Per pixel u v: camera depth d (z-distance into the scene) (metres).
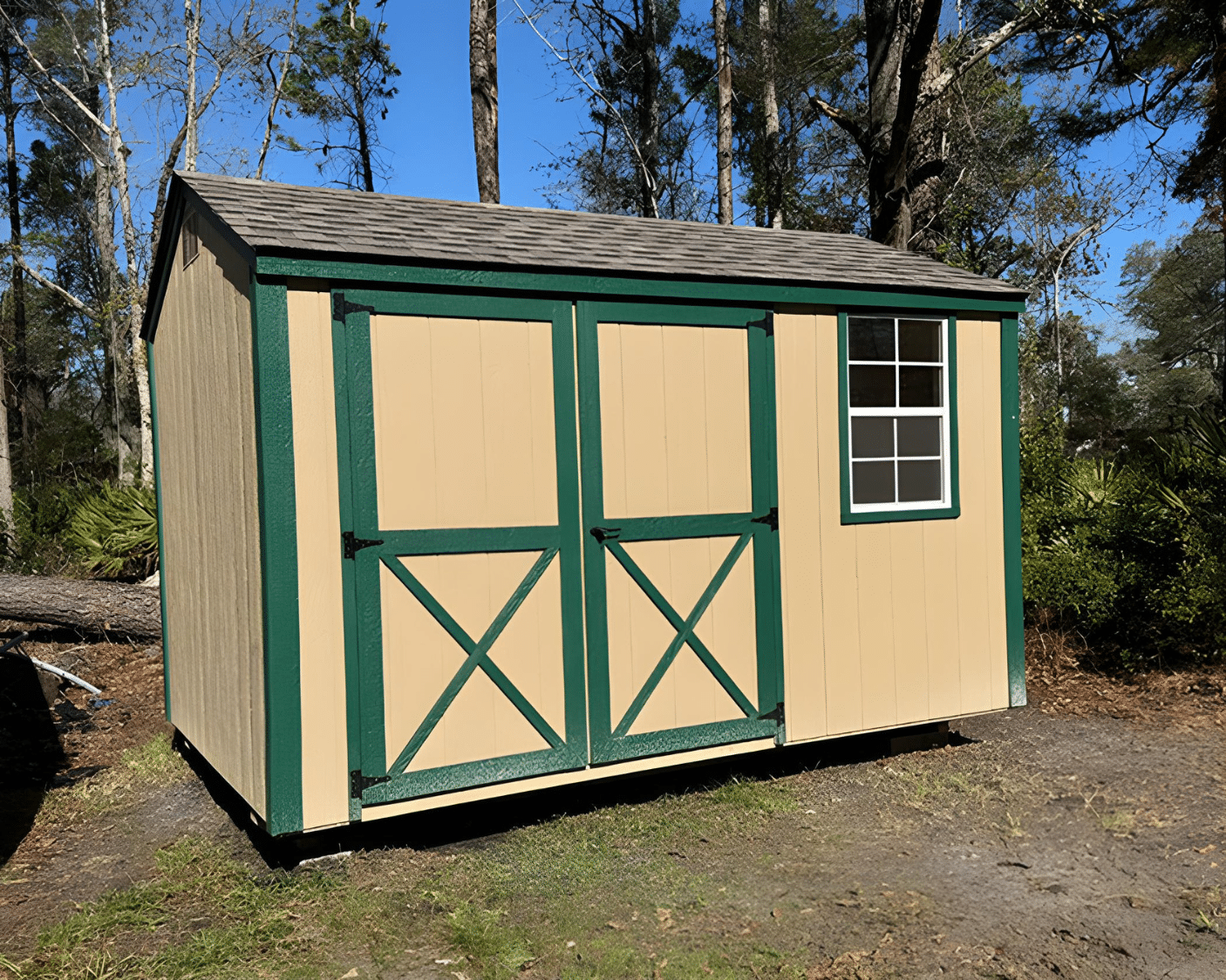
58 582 8.42
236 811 4.92
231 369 4.42
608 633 4.73
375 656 4.16
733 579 5.07
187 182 4.89
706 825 4.61
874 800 4.95
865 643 5.45
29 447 22.97
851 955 3.32
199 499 5.17
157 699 6.98
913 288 5.52
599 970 3.24
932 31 9.34
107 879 4.11
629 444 4.78
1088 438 19.44
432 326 4.31
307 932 3.54
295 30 19.09
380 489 4.19
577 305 4.66
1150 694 6.77
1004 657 5.93
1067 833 4.48
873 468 6.46
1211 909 3.67
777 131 19.58
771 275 5.07
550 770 4.57
